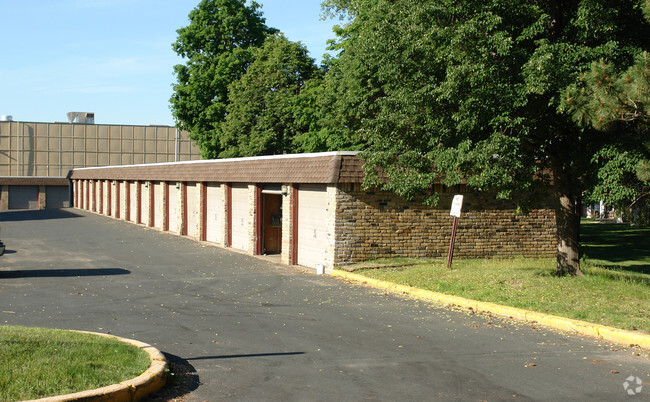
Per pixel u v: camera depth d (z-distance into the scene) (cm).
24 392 646
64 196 7050
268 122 4250
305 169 2038
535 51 1261
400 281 1590
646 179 1098
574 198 1579
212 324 1144
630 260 2336
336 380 793
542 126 1416
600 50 1259
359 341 1009
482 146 1350
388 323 1157
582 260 2075
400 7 1588
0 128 7144
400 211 1988
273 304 1366
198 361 884
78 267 2014
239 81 4556
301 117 3866
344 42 3225
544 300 1264
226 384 776
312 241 2075
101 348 838
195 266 2086
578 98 1115
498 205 2127
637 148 1171
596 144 1313
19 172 7225
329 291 1551
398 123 1567
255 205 2469
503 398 722
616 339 1013
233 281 1734
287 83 4325
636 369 848
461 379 798
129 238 3147
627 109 1058
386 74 1584
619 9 1315
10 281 1683
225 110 4906
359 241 1928
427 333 1071
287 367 854
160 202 3747
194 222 3238
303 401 711
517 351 946
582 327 1069
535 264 1886
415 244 2009
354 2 2855
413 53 1490
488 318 1203
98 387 682
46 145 7338
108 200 4969
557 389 757
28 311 1244
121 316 1212
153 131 7788
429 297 1423
